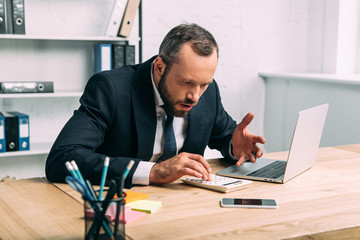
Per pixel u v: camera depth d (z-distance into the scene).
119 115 1.59
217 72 3.99
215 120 1.86
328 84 3.51
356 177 1.53
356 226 1.08
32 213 1.15
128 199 1.21
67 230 1.03
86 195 0.86
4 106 3.31
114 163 1.37
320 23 4.04
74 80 3.48
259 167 1.63
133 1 3.20
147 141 1.60
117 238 0.89
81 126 1.51
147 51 3.71
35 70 3.37
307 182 1.46
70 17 3.42
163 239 0.98
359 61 3.87
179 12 3.77
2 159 3.35
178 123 1.73
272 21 4.10
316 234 1.04
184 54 1.36
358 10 3.85
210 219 1.11
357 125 3.27
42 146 3.23
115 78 1.62
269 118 4.17
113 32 3.19
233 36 3.99
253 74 4.12
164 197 1.28
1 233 1.01
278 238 0.99
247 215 1.14
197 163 1.38
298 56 4.21
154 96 1.60
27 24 3.31
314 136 1.58
